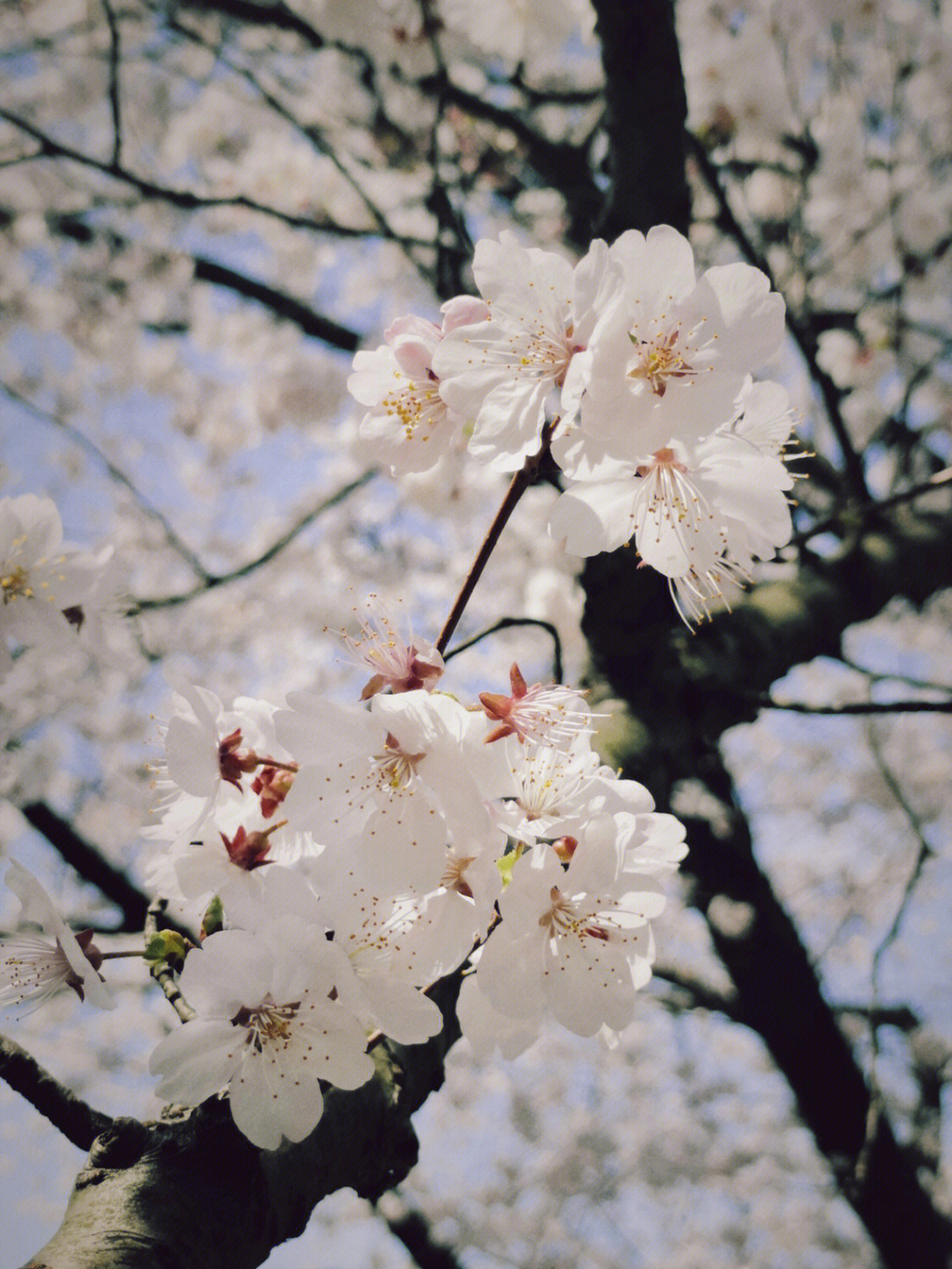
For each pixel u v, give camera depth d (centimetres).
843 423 395
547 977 136
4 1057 136
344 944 134
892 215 548
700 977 510
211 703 153
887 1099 667
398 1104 164
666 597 320
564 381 138
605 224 320
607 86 315
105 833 613
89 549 196
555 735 138
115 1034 720
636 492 148
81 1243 116
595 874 133
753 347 132
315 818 135
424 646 143
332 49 466
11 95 573
